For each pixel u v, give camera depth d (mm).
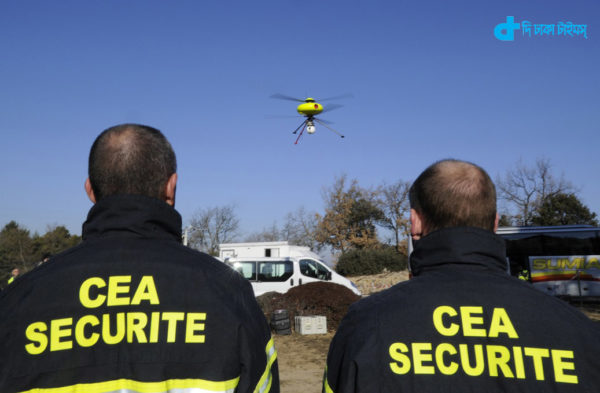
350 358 1444
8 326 1384
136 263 1514
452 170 1636
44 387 1345
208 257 1671
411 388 1370
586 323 1431
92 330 1416
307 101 19391
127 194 1589
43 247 56750
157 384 1390
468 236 1556
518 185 41844
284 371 8188
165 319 1448
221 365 1422
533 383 1326
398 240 46562
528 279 16641
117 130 1663
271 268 17031
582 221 39344
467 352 1396
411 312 1472
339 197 48719
